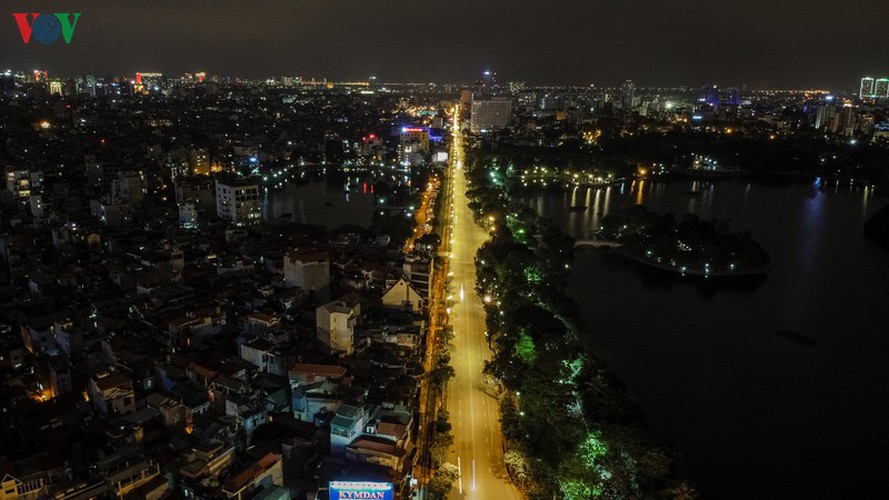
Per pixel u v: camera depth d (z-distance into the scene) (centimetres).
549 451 16200
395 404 16488
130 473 12912
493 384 19800
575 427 15612
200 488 12850
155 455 14075
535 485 14512
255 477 13100
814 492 16638
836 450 18488
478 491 14775
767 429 19400
